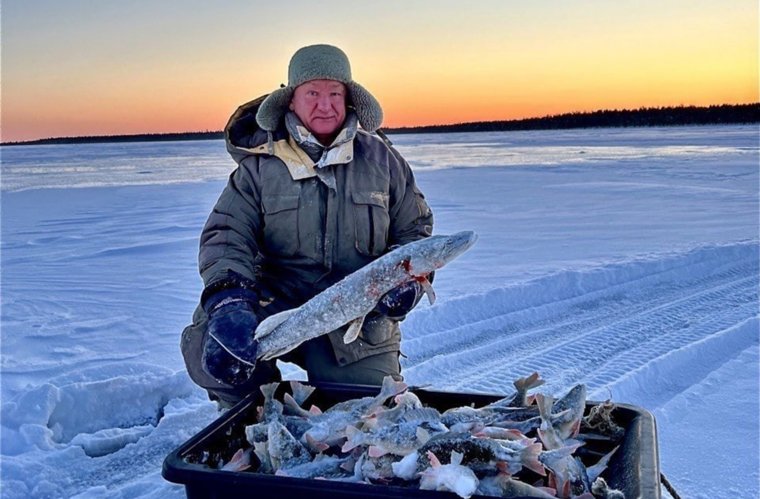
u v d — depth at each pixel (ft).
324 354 10.30
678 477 10.14
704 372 14.66
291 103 10.19
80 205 47.44
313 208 10.03
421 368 15.01
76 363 14.76
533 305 20.07
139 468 10.97
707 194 46.26
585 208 40.78
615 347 16.25
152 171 89.30
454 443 6.89
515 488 6.52
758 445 11.10
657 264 23.56
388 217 10.48
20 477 10.36
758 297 20.35
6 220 40.27
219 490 6.75
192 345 10.11
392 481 7.03
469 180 61.87
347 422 8.16
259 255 10.52
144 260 26.94
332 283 10.32
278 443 7.73
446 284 21.40
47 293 21.61
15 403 11.99
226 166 100.01
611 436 7.96
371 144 10.62
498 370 14.98
